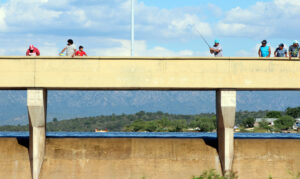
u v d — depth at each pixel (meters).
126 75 47.44
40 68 47.28
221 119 48.78
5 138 51.12
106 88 48.28
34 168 48.56
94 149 50.56
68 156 50.16
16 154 50.09
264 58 47.69
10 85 47.19
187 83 47.59
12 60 47.19
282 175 49.62
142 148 50.78
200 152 50.69
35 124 48.19
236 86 47.69
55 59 47.31
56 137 51.44
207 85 47.69
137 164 49.97
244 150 50.59
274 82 47.78
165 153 50.56
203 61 47.62
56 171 49.16
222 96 48.00
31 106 47.69
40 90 47.69
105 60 47.41
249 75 47.72
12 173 49.25
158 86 47.53
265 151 50.78
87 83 47.41
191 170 49.53
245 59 47.72
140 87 47.62
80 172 49.25
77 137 51.81
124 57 47.41
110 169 49.53
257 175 49.34
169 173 49.44
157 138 51.62
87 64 47.41
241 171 49.44
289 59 47.78
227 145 48.75
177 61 47.53
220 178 32.91
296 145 51.41
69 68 47.34
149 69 47.50
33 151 48.47
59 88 48.28
